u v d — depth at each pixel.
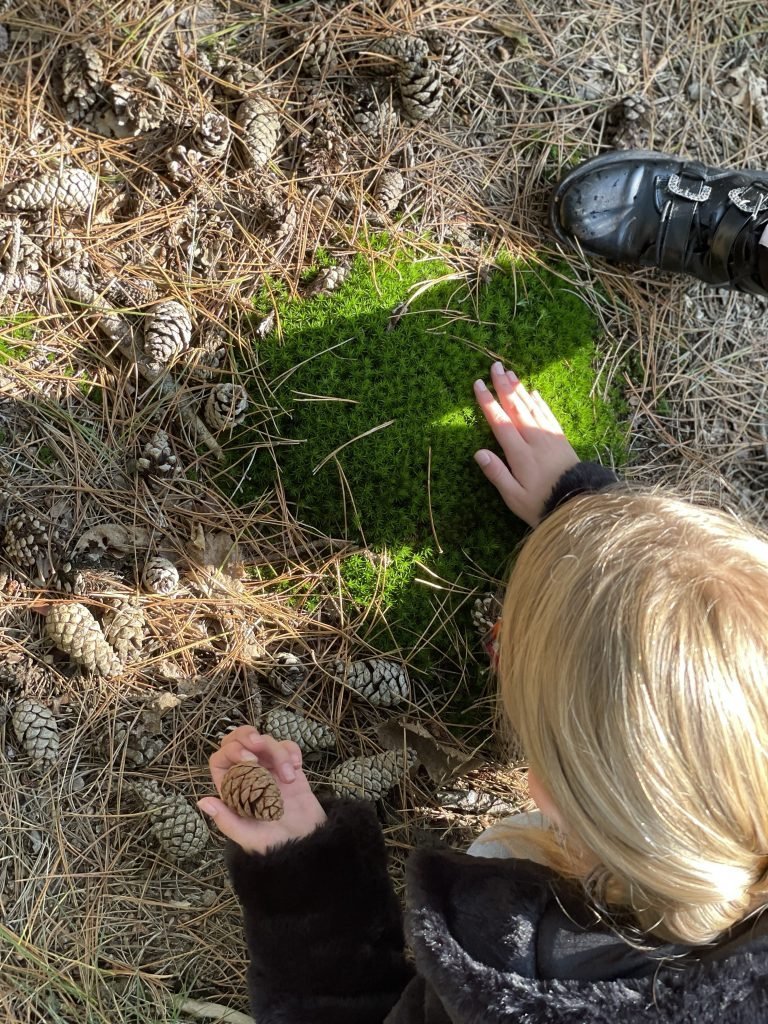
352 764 1.54
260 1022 1.13
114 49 1.54
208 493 1.57
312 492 1.57
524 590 0.99
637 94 1.70
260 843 1.18
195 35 1.57
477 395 1.57
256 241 1.58
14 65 1.52
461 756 1.59
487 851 1.27
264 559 1.58
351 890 1.17
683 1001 0.81
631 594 0.87
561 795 0.90
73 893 1.48
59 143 1.53
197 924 1.52
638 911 0.90
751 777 0.81
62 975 1.46
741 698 0.82
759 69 1.77
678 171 1.64
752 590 0.86
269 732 1.54
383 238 1.60
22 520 1.50
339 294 1.58
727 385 1.75
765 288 1.60
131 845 1.51
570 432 1.66
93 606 1.52
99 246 1.54
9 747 1.49
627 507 0.98
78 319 1.54
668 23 1.74
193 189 1.56
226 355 1.56
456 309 1.62
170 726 1.54
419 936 0.93
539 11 1.68
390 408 1.58
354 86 1.60
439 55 1.61
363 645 1.58
